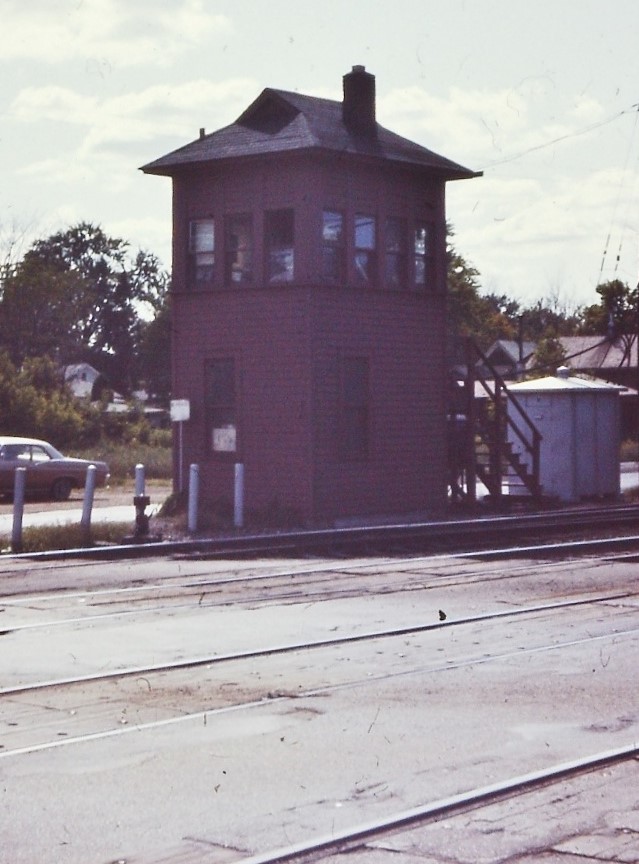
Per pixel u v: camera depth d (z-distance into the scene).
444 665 10.80
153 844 6.21
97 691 9.85
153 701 9.47
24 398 57.62
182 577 17.12
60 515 28.72
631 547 20.88
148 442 67.06
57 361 94.38
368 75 28.50
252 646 11.77
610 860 5.93
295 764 7.65
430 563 18.73
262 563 18.83
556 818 6.56
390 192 28.27
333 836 6.25
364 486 27.58
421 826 6.46
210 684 10.09
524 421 33.31
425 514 29.02
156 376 119.38
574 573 17.41
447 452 30.03
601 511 29.00
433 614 13.72
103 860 5.99
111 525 24.05
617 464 34.72
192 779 7.33
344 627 12.84
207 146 27.80
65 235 131.50
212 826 6.47
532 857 5.97
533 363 89.44
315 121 27.22
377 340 27.94
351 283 27.28
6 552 20.70
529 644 11.83
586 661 10.94
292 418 26.70
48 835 6.34
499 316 122.44
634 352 85.69
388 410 28.19
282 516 26.48
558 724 8.64
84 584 16.41
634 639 12.05
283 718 8.88
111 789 7.14
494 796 6.96
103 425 66.44
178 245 28.41
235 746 8.09
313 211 26.45
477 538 22.72
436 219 29.42
